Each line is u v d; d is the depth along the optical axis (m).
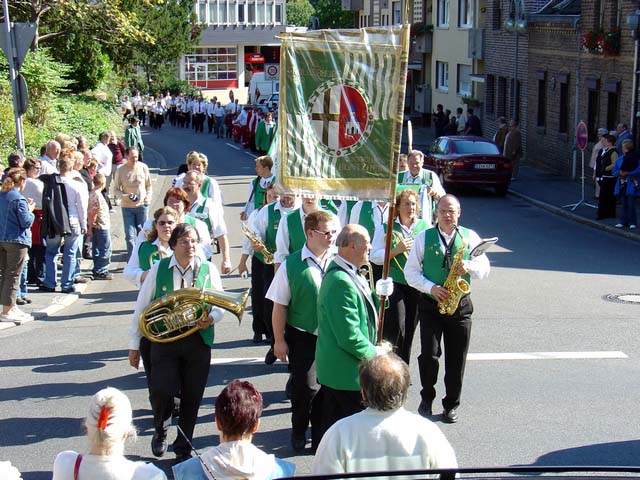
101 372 9.37
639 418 7.91
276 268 8.69
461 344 7.69
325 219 6.89
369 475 3.65
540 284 13.77
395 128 6.32
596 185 23.53
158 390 6.80
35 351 10.17
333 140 6.48
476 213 22.34
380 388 4.29
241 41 82.69
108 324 11.45
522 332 10.82
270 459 4.36
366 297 6.15
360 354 5.99
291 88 6.47
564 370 9.30
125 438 4.29
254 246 9.39
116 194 15.43
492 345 10.25
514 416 7.97
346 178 6.51
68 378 9.15
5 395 8.62
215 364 9.62
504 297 12.81
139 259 7.79
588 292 13.19
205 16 81.25
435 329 7.75
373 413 4.36
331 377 6.16
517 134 28.14
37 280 13.33
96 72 38.22
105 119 33.56
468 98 40.34
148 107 55.69
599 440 7.39
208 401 8.45
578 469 3.47
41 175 13.01
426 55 49.09
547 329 10.97
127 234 15.44
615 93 24.83
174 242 6.82
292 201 9.63
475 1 40.22
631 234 18.52
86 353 10.08
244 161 35.06
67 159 12.97
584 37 25.69
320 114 6.48
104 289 13.66
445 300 7.52
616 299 12.70
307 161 6.52
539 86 31.06
